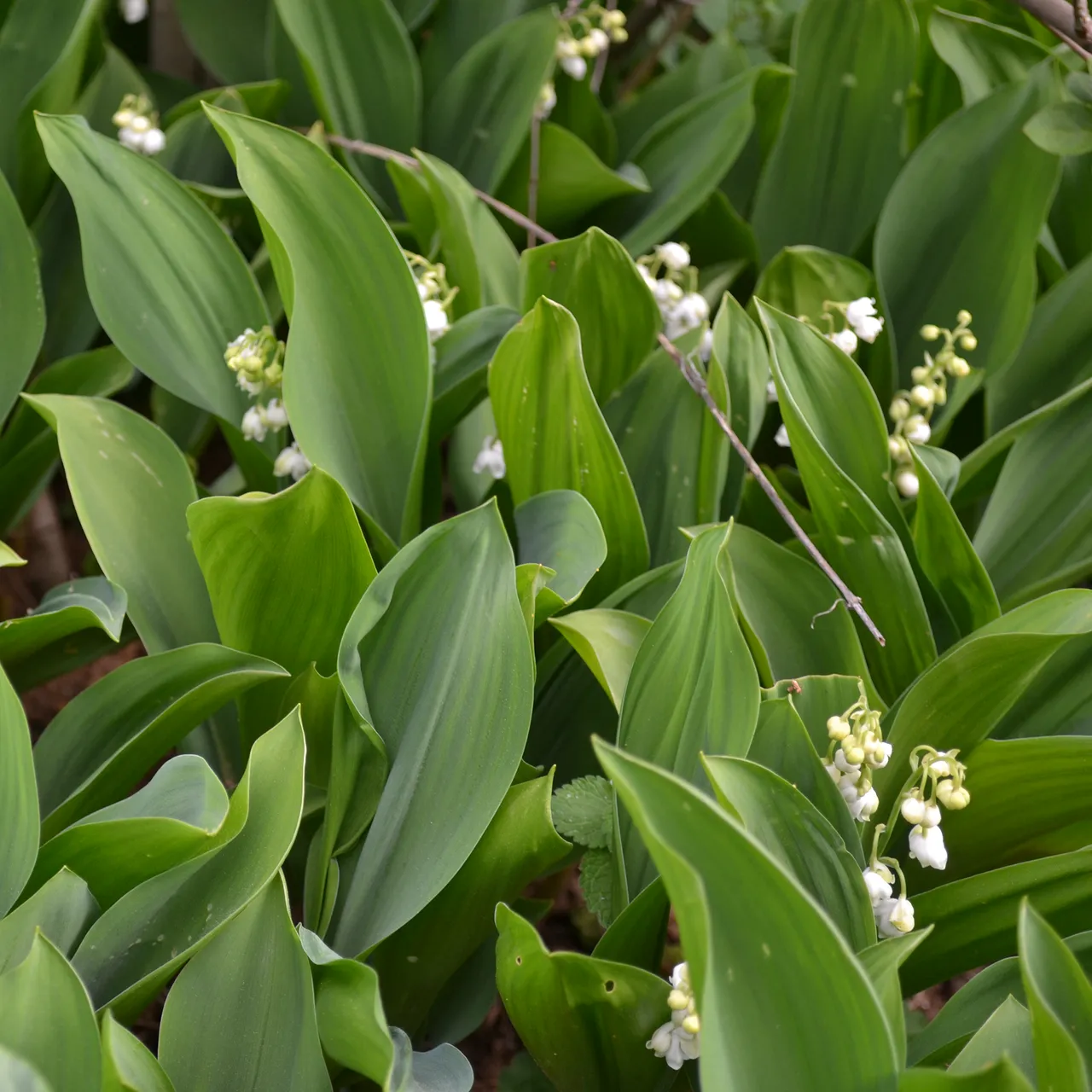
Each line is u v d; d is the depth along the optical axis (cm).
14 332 142
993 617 138
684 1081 131
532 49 151
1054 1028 120
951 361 141
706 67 159
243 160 135
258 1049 125
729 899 121
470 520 131
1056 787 133
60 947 126
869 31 149
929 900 131
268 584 132
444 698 130
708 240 154
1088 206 153
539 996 127
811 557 141
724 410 139
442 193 143
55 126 138
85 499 135
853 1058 121
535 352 135
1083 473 143
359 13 151
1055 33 146
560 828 133
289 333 134
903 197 147
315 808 135
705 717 129
